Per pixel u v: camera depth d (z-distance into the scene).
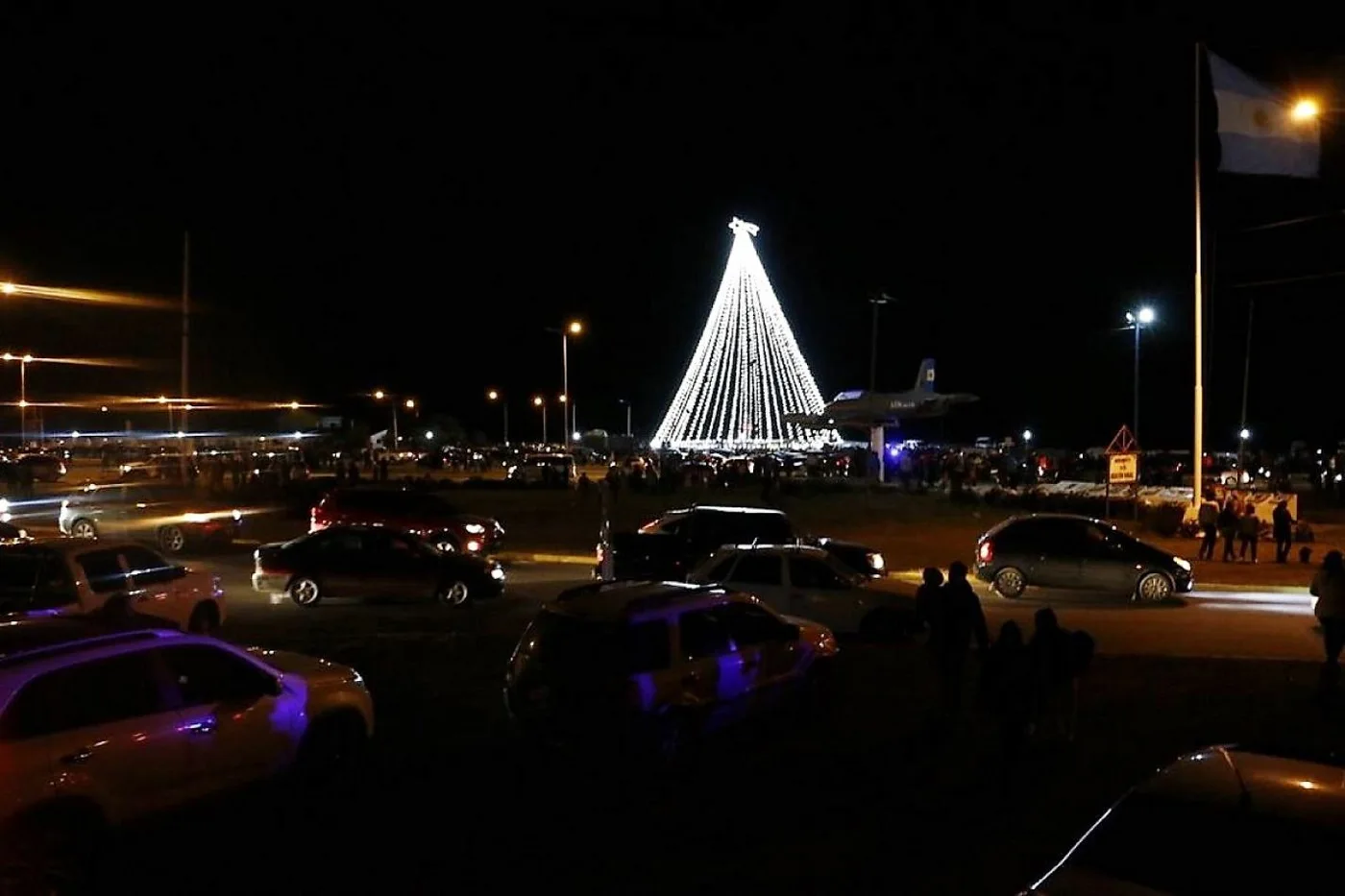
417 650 16.44
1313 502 50.81
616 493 46.84
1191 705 13.22
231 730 8.66
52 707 7.56
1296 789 4.91
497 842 8.45
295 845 8.40
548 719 10.33
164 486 44.97
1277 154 23.27
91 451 100.19
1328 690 13.55
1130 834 4.91
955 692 12.13
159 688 8.27
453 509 29.91
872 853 8.12
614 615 10.48
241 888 7.56
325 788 9.74
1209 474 66.56
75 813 7.54
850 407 70.38
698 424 132.88
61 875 7.36
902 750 11.19
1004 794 9.55
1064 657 10.94
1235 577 27.06
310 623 19.83
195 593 16.72
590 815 9.12
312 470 74.06
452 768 10.52
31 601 14.60
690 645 10.78
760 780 10.16
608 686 10.16
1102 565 23.42
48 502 48.09
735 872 7.75
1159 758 10.84
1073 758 10.84
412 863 8.00
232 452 87.50
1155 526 36.56
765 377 132.88
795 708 12.01
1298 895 4.46
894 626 17.14
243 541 34.75
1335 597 13.48
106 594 15.18
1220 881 4.59
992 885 7.45
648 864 7.94
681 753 10.53
